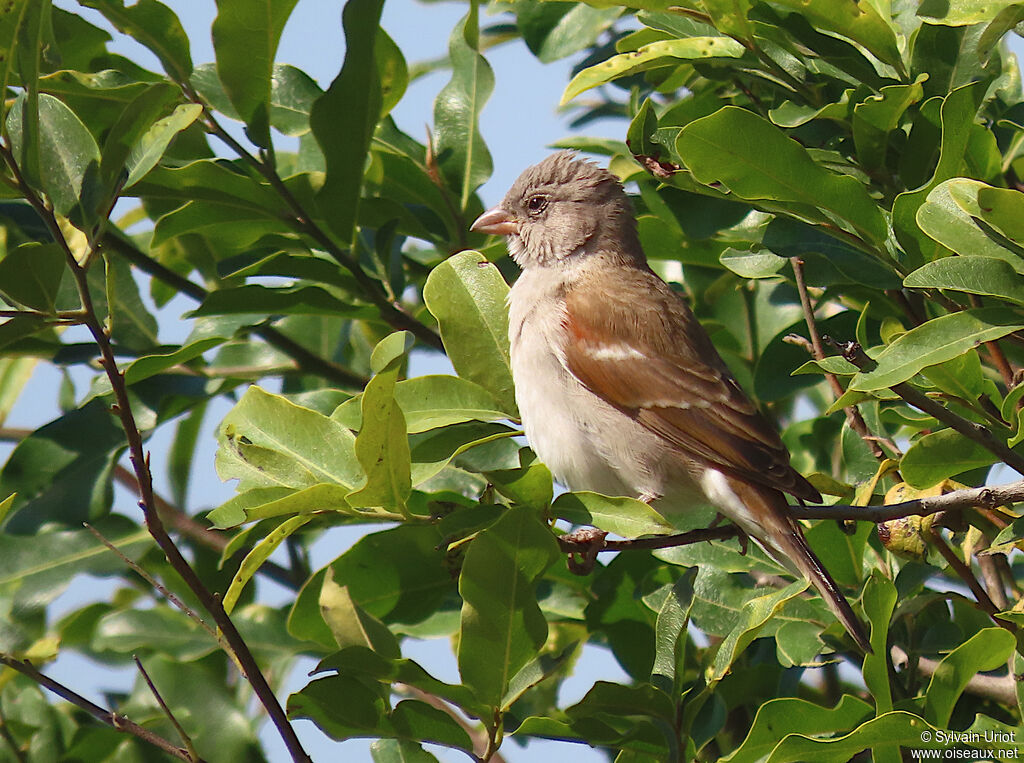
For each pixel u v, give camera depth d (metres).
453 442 8.82
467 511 7.39
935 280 7.27
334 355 11.18
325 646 8.67
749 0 8.45
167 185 9.70
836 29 8.44
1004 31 7.57
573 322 9.70
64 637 10.42
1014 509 8.38
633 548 8.57
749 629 7.59
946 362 7.80
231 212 10.02
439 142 11.16
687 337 9.69
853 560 8.97
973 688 8.45
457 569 7.79
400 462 7.19
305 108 10.64
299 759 6.74
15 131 8.00
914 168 8.59
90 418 9.82
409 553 8.61
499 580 7.02
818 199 8.05
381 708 7.37
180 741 9.24
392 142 11.10
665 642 7.95
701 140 7.82
